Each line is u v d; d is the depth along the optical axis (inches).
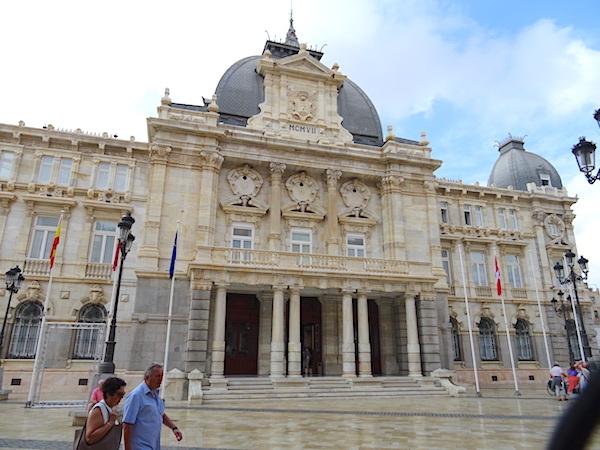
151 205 1111.0
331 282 1061.1
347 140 1364.4
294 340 997.2
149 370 262.8
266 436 509.4
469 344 1381.6
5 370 1005.2
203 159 1183.6
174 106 1278.3
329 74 1389.0
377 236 1314.0
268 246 1200.2
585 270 1023.6
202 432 535.2
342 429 556.1
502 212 1579.7
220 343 957.2
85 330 1079.6
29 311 1069.1
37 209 1122.7
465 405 813.2
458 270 1441.9
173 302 1048.8
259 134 1266.0
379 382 1011.9
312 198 1273.4
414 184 1363.2
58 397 904.3
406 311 1114.7
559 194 1648.6
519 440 488.7
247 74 1385.3
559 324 1483.8
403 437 504.4
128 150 1210.0
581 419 95.5
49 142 1172.5
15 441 455.5
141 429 246.7
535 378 1396.4
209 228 1133.7
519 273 1531.7
